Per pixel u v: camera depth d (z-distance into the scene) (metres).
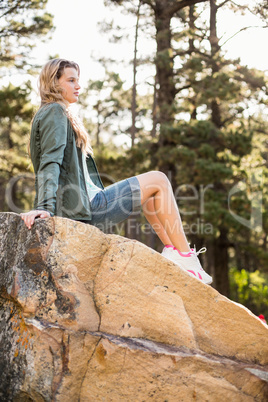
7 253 2.72
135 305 2.63
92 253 2.64
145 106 24.25
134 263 2.67
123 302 2.62
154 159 13.95
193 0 13.85
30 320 2.45
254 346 2.76
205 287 2.73
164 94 14.30
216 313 2.73
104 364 2.45
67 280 2.54
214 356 2.64
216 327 2.72
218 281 14.62
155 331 2.62
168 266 2.70
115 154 13.76
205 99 13.16
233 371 2.59
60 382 2.39
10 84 15.22
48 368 2.38
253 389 2.62
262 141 16.78
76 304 2.52
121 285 2.64
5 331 2.60
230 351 2.72
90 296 2.60
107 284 2.64
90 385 2.45
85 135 3.06
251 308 16.53
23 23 14.48
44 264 2.55
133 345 2.49
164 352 2.50
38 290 2.52
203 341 2.69
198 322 2.70
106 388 2.46
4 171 16.58
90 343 2.47
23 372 2.41
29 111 14.98
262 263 14.51
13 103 14.99
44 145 2.83
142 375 2.47
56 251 2.57
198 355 2.56
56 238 2.59
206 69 13.76
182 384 2.50
